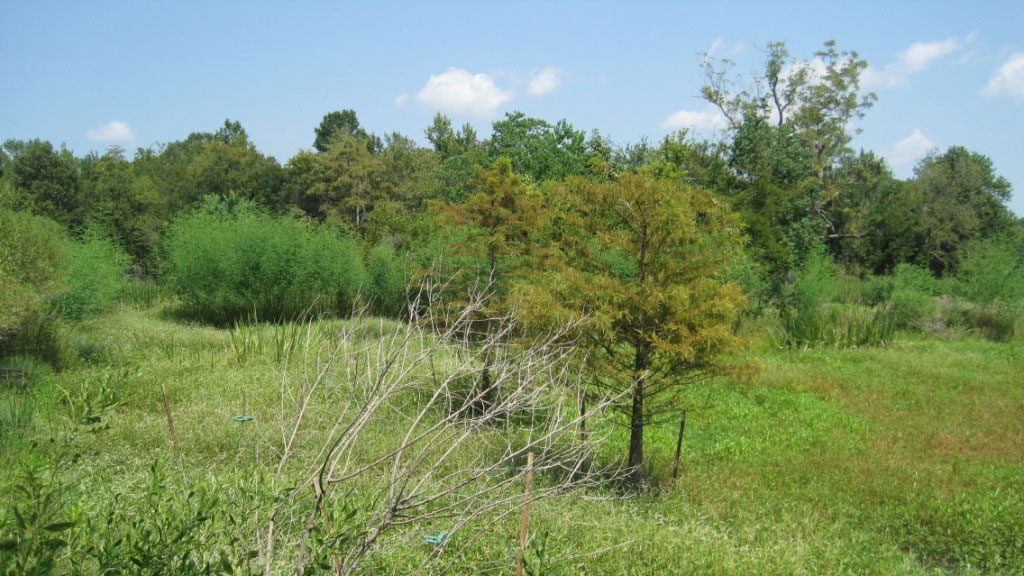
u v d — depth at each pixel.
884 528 7.82
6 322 11.95
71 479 4.43
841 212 46.41
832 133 38.72
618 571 5.49
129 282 25.95
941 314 24.91
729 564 5.79
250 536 3.75
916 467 9.77
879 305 24.84
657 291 8.25
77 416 3.45
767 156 25.19
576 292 8.51
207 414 9.26
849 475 9.36
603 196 8.86
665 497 7.98
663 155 26.92
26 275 13.61
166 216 35.16
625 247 8.82
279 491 3.48
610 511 6.77
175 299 24.61
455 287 10.83
